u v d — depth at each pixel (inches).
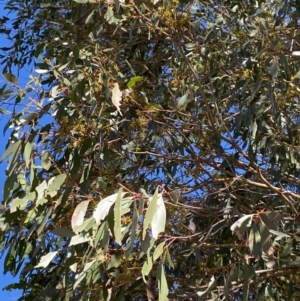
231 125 118.3
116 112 100.7
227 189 109.3
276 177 108.5
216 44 118.6
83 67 100.1
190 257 113.6
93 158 93.5
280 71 108.7
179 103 104.4
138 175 114.3
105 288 90.4
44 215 88.3
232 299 100.6
